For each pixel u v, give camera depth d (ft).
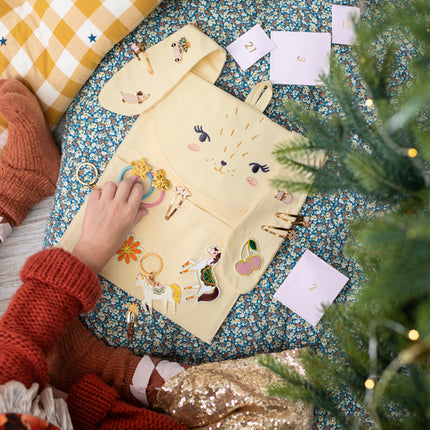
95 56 3.69
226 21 3.86
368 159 1.65
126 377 3.54
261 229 3.72
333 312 2.07
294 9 3.87
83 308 3.09
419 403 1.76
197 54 3.70
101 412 3.03
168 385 3.44
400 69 3.79
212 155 3.65
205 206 3.74
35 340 2.83
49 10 3.60
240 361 3.56
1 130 3.94
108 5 3.49
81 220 3.70
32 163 3.92
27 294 2.91
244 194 3.66
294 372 2.07
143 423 3.02
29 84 3.80
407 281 1.23
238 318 3.77
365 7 3.43
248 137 3.66
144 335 3.79
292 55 3.83
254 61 3.83
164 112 3.69
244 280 3.71
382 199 1.81
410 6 1.81
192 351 3.80
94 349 3.66
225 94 3.69
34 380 2.68
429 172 1.61
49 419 2.45
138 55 3.76
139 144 3.76
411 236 1.17
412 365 1.82
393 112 1.80
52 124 4.09
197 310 3.75
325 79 1.99
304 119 1.94
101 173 3.79
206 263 3.74
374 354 1.82
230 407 3.27
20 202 4.11
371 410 1.80
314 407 3.51
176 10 3.86
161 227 3.75
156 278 3.73
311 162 3.16
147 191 3.73
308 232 3.77
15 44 3.70
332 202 3.76
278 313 3.76
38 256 3.00
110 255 3.42
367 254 1.93
